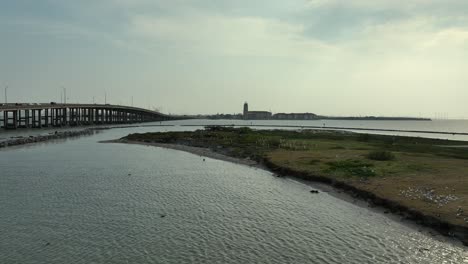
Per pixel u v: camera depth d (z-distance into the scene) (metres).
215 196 34.12
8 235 22.91
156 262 19.19
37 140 95.31
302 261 19.50
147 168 51.38
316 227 25.05
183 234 23.44
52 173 45.56
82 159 60.19
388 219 26.41
